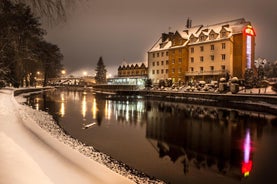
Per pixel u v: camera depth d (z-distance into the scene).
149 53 85.88
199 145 16.58
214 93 47.56
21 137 11.62
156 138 18.28
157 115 30.45
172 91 58.97
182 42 73.75
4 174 7.23
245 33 60.59
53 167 8.23
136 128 22.02
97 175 7.99
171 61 76.56
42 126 16.95
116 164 11.89
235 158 13.96
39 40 59.47
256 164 13.03
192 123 25.06
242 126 23.58
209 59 65.75
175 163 12.85
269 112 31.94
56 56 90.31
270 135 19.73
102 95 67.25
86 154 12.41
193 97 50.06
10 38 41.28
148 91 64.31
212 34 66.00
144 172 11.29
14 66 50.31
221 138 18.72
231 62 61.31
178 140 17.86
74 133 18.62
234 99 41.19
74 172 8.03
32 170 7.76
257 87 48.75
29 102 38.97
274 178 11.20
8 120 15.74
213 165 12.76
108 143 16.25
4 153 9.04
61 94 67.44
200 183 10.45
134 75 100.00
